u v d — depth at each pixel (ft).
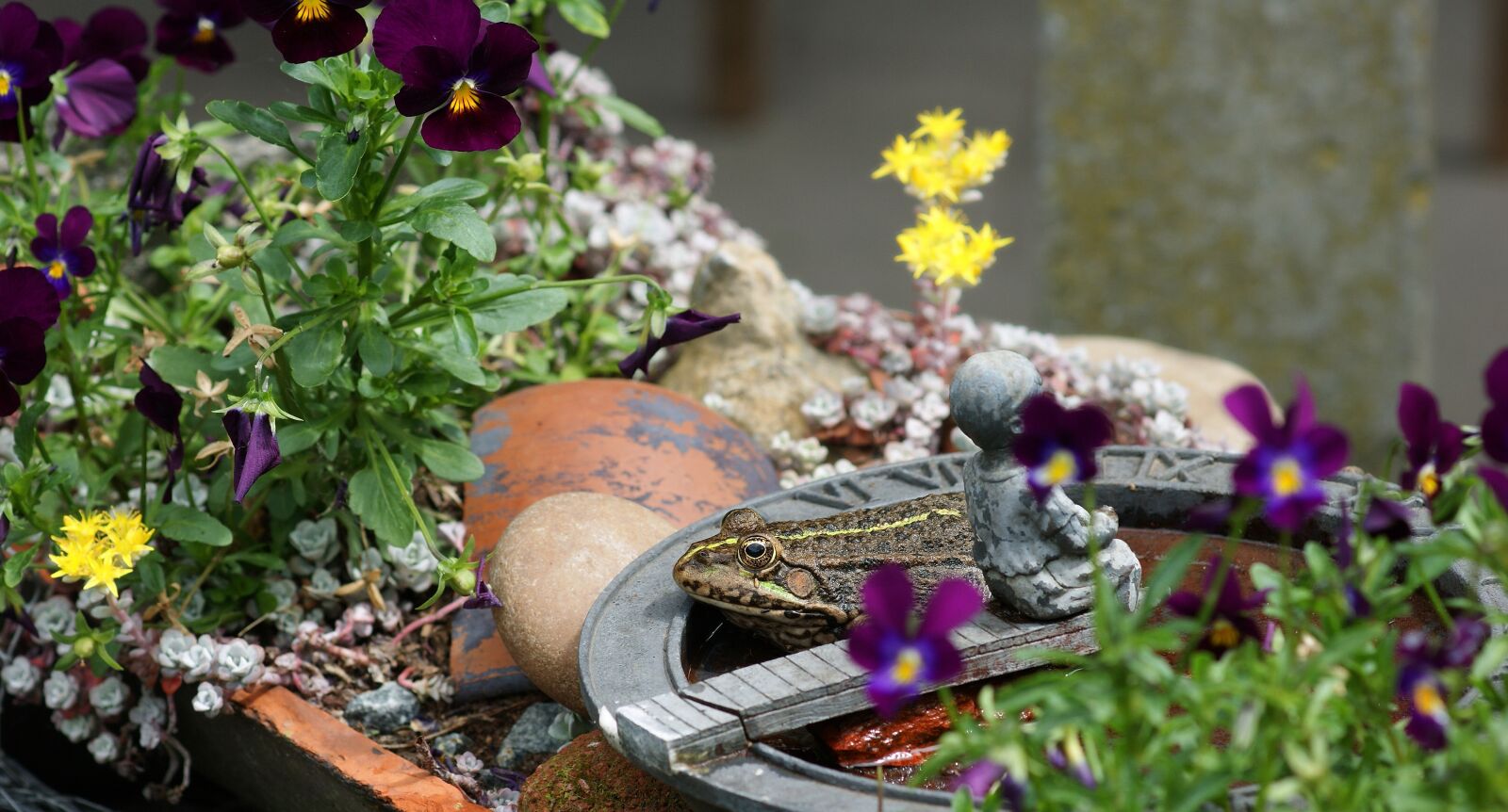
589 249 14.06
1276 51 19.20
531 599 9.87
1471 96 41.60
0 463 11.97
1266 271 20.10
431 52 9.04
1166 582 6.51
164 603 10.52
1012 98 41.29
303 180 9.86
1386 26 18.94
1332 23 18.99
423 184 13.16
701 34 43.09
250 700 10.41
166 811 11.69
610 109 13.39
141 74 12.47
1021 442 7.15
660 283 14.08
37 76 11.03
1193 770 6.59
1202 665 6.56
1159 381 12.91
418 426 11.28
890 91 42.14
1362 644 6.49
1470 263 32.96
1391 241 19.72
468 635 10.89
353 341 10.32
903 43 46.26
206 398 10.16
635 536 10.21
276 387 10.71
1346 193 19.63
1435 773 6.56
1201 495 9.61
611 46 44.98
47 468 10.27
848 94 42.01
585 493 10.72
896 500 10.00
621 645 8.55
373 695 10.69
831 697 7.80
